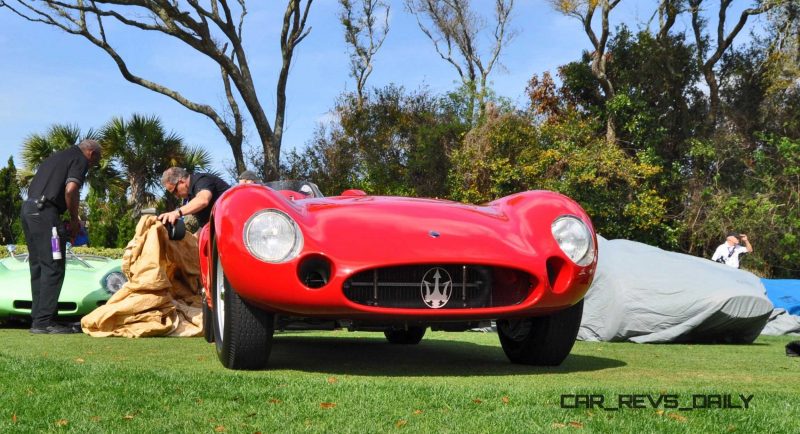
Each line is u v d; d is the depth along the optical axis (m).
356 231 3.41
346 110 23.50
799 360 4.55
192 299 6.07
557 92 23.12
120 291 5.71
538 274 3.43
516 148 19.58
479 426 2.17
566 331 3.81
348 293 3.34
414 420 2.23
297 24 19.14
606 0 20.73
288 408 2.37
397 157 22.39
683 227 19.16
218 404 2.41
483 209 3.94
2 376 2.85
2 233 21.69
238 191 3.55
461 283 3.40
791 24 20.69
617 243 6.70
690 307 5.92
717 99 20.86
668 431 2.15
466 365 3.99
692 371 3.85
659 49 20.67
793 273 17.73
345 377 3.40
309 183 5.05
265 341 3.52
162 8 16.91
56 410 2.31
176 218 5.22
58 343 4.94
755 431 2.17
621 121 20.59
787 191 17.72
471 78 29.28
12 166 22.08
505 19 28.80
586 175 18.39
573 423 2.22
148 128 20.70
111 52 17.31
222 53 17.92
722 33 21.55
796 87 20.31
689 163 20.36
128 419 2.21
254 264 3.30
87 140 6.07
